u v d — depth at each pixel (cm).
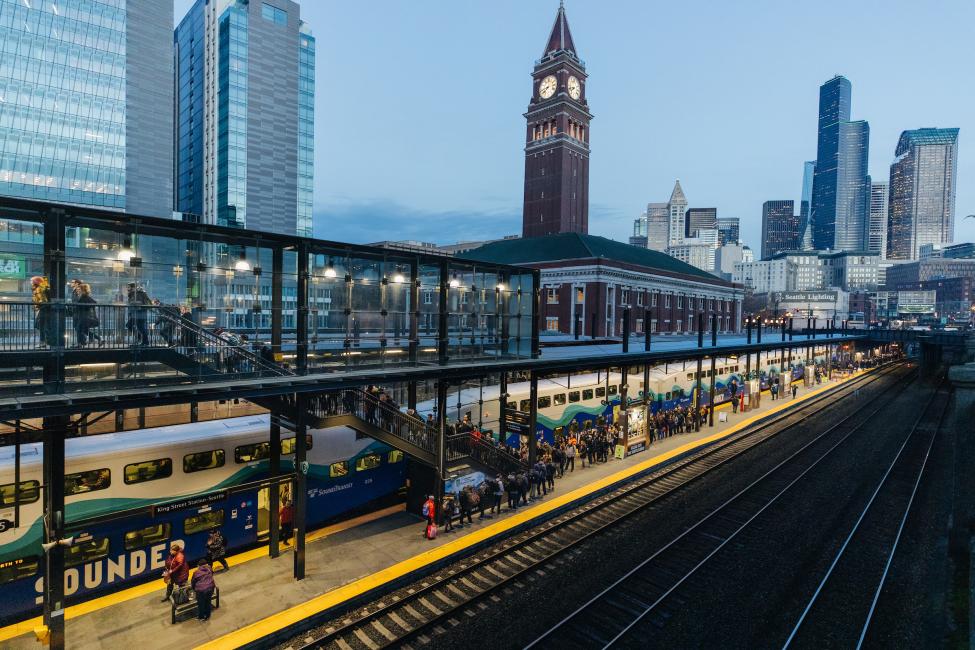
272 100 11094
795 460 2812
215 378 1315
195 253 1360
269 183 11094
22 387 1062
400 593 1445
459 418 2325
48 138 7362
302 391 1410
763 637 1277
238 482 1617
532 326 2297
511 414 2408
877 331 8038
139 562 1447
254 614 1297
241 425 1673
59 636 1126
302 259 1496
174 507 1254
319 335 1611
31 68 7219
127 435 1502
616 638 1254
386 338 1766
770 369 5338
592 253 7219
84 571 1360
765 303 19562
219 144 10675
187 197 12181
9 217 1094
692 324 8712
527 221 10169
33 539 1296
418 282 1827
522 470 2256
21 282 1138
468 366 1858
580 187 10000
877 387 5834
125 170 8006
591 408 3088
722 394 4431
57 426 1110
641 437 2900
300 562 1473
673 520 1975
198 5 11456
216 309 1394
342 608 1359
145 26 9025
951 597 1438
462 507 1862
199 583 1262
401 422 1814
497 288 2180
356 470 1939
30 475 1291
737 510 2084
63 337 1105
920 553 1712
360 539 1747
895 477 2516
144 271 1281
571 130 9825
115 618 1285
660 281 7938
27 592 1293
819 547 1756
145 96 9069
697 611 1384
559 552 1680
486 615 1354
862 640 1259
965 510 1593
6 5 7012
